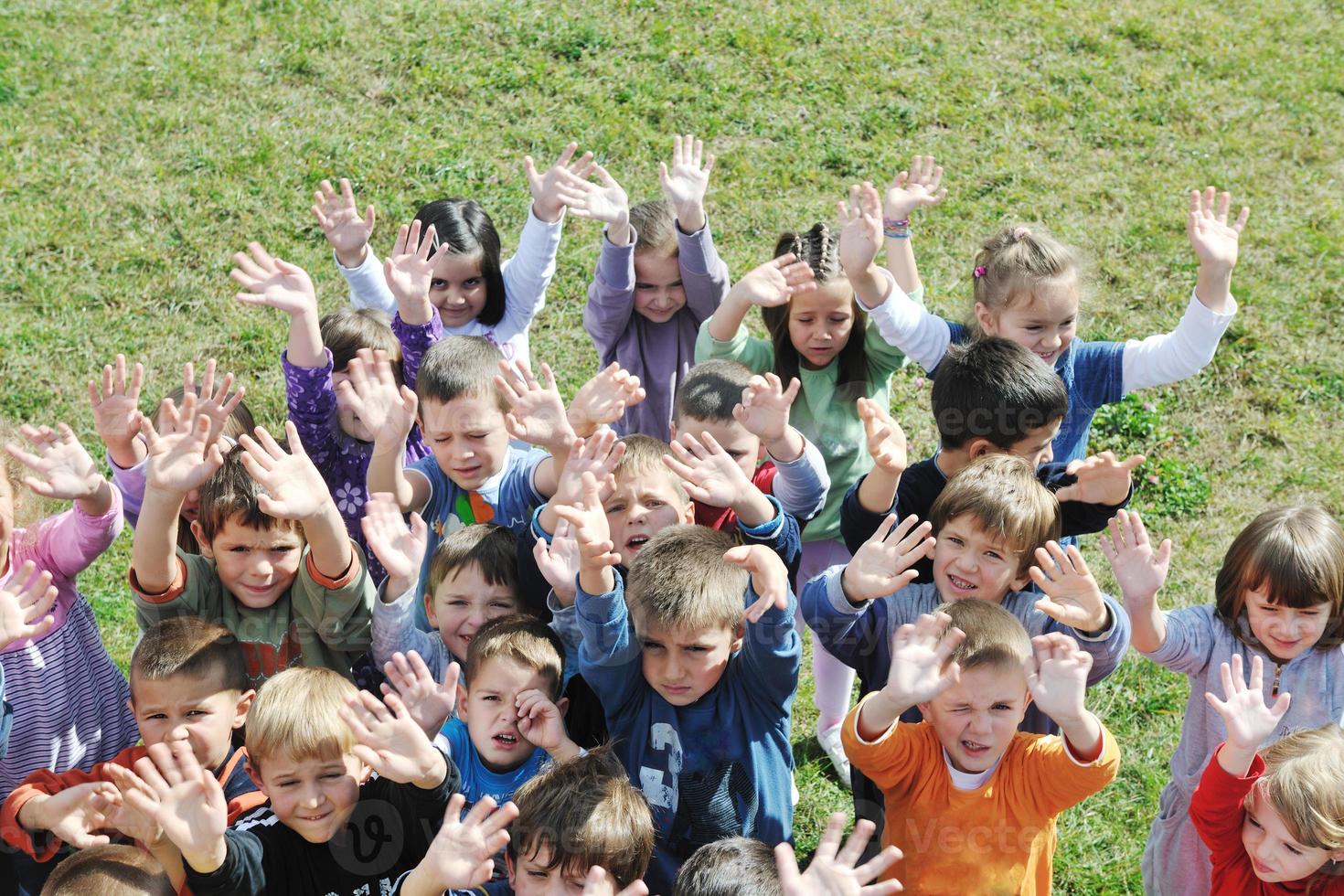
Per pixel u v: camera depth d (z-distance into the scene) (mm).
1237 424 6738
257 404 6625
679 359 5621
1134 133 9023
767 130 8836
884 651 3898
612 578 3541
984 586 3740
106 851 3115
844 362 5059
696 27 9797
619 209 5285
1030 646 3420
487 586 3900
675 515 4125
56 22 9555
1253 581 3684
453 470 4297
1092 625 3539
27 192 7961
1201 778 3434
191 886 3098
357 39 9484
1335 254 7949
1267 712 3307
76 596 4020
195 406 3742
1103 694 5207
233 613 3973
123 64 9141
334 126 8680
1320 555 3602
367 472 4570
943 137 8891
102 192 7996
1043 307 4547
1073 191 8430
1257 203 8422
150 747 3180
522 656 3557
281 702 3324
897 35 9875
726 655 3559
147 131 8516
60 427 3836
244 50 9359
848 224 4750
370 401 4086
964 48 9789
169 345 6973
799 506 4270
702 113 8938
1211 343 4652
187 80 9031
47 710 3816
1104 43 9898
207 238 7703
